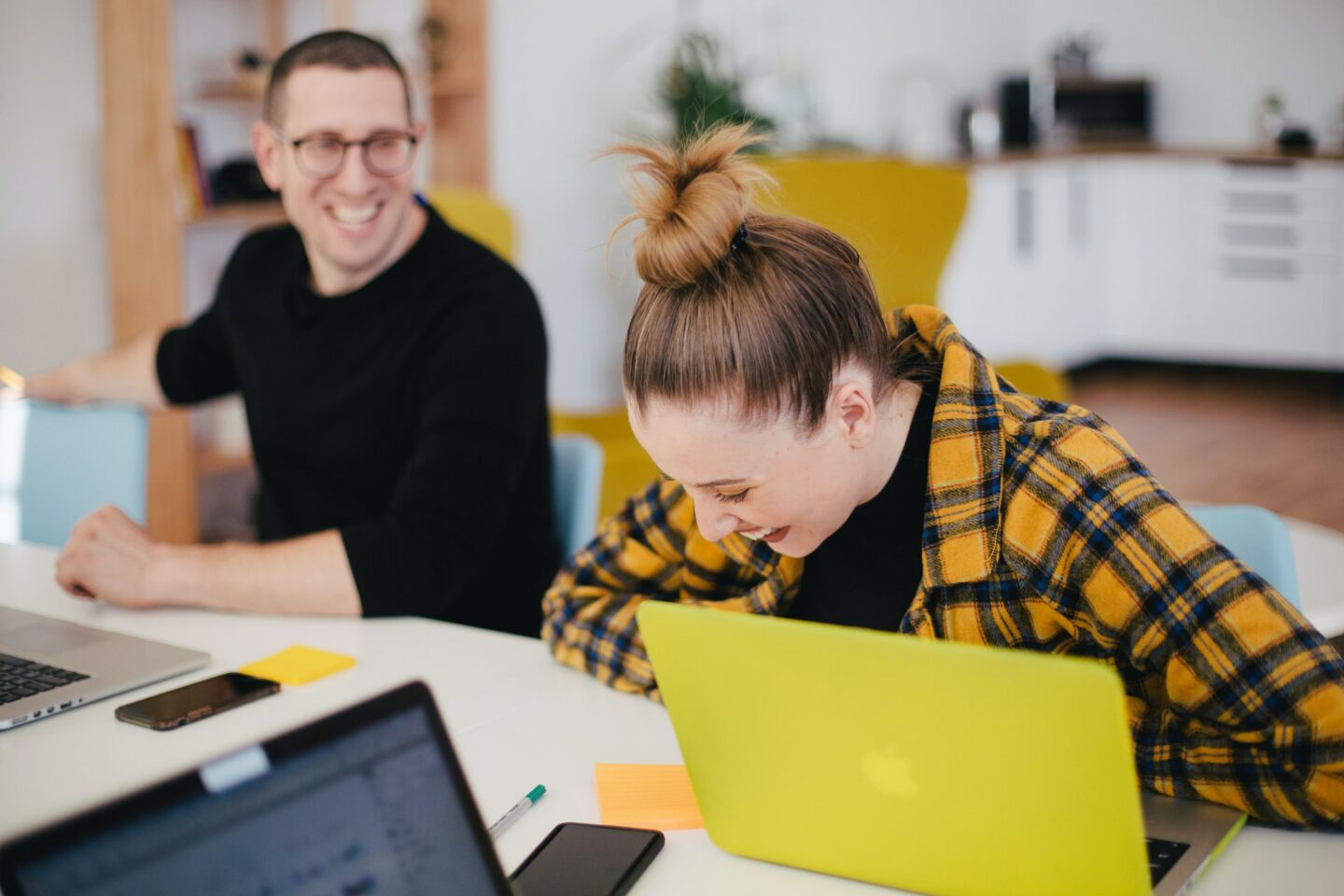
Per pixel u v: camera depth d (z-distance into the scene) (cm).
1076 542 111
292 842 76
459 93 439
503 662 149
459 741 129
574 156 499
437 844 81
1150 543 107
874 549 125
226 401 372
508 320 193
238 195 376
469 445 183
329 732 79
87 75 358
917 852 97
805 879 103
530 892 100
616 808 114
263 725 133
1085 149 634
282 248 215
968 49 674
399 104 196
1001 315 607
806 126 567
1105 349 688
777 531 115
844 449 110
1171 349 668
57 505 219
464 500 179
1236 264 641
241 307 213
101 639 154
